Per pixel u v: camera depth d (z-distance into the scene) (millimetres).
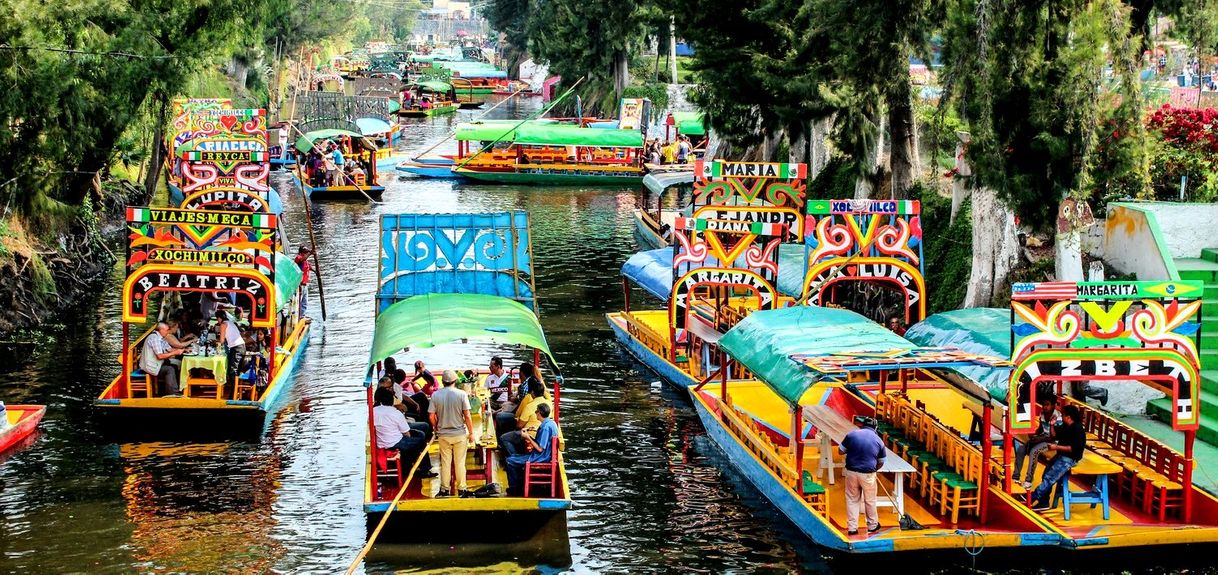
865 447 16266
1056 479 16672
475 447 18953
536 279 36281
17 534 17406
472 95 117500
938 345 19766
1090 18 20094
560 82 94438
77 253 34500
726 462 20891
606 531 17812
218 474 20000
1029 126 20953
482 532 17297
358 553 16844
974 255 24047
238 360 22578
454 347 28562
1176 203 23312
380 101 71812
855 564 16344
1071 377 16281
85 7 29250
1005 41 20516
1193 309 16234
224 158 35750
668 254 28766
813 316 20328
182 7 35812
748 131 39531
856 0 24562
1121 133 21016
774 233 24969
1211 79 32188
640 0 76375
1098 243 23688
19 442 21344
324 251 40281
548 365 27078
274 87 90438
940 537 16125
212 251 22469
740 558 16812
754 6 34656
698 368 24891
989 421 16812
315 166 54969
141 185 46656
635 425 22906
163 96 36781
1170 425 20031
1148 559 16172
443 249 22438
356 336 29312
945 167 31719
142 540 17234
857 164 30938
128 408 21609
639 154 61062
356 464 20500
